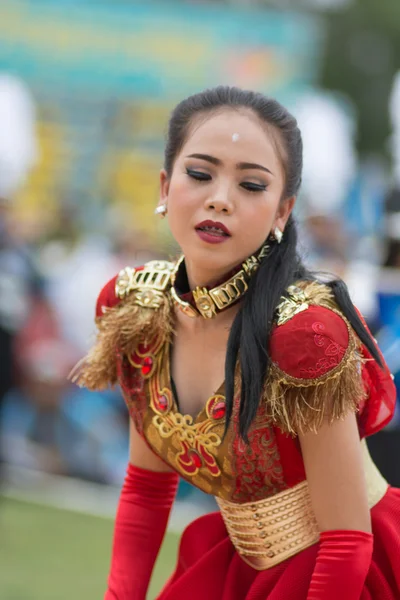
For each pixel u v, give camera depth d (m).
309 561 4.53
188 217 4.33
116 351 4.77
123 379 4.77
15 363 13.73
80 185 22.70
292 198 4.49
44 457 14.37
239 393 4.28
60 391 14.38
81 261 14.88
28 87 22.12
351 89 47.16
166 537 11.57
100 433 14.34
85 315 14.38
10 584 9.83
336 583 4.24
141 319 4.67
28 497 13.52
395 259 10.46
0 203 14.34
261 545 4.62
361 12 46.94
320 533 4.36
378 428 4.58
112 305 4.89
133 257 14.97
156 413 4.62
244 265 4.39
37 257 15.90
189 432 4.48
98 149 22.92
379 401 4.49
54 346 14.30
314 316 4.14
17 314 13.46
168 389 4.57
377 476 4.79
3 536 11.67
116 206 21.30
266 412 4.24
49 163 22.25
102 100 22.77
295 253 4.46
